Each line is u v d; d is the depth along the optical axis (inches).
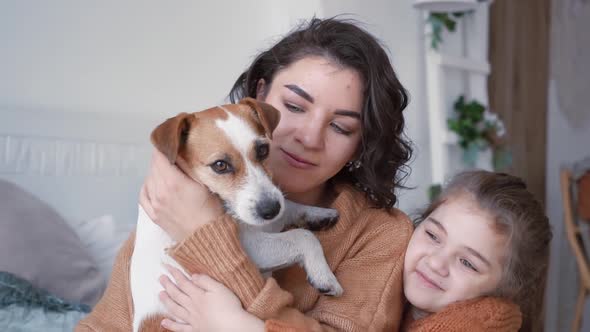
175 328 54.3
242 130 62.0
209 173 61.1
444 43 158.6
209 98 137.8
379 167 67.9
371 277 60.9
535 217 62.6
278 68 66.4
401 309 62.8
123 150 121.6
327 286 57.4
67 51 116.4
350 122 63.7
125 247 67.2
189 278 56.2
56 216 98.8
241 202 59.2
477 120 155.2
